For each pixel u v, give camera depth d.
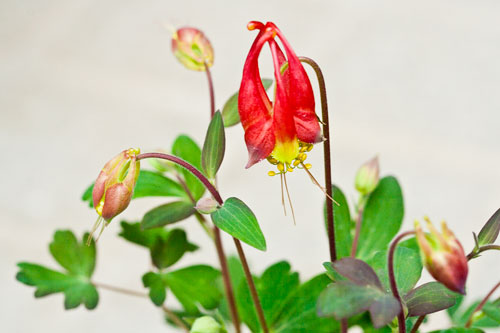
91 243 0.42
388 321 0.33
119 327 0.82
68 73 1.03
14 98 1.00
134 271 0.85
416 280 0.36
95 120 0.98
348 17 1.08
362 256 0.40
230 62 1.04
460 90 1.00
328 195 0.36
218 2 1.12
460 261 0.32
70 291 0.41
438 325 0.76
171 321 0.43
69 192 0.91
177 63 1.05
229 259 0.44
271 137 0.34
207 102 0.99
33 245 0.86
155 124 0.97
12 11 1.09
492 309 0.37
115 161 0.35
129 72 1.03
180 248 0.41
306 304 0.39
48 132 0.97
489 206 0.88
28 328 0.82
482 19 1.09
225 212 0.36
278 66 0.34
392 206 0.40
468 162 0.92
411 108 0.98
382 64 1.03
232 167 0.91
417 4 1.10
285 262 0.39
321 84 0.35
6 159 0.94
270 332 0.39
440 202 0.88
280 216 0.88
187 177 0.40
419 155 0.92
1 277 0.85
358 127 0.95
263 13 1.09
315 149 0.91
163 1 1.13
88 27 1.08
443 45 1.05
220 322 0.40
